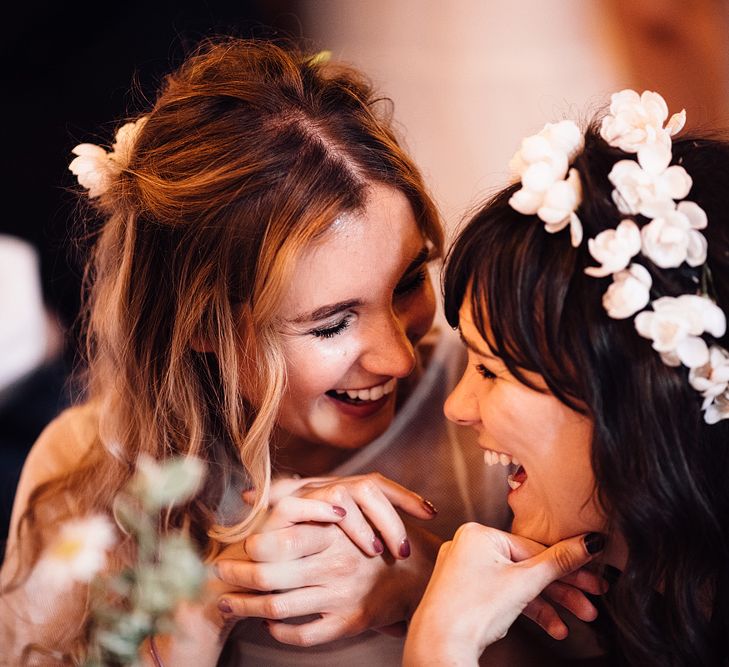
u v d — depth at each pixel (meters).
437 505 1.36
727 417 0.91
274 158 1.13
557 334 0.91
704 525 0.93
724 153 0.98
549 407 0.96
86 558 1.10
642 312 0.87
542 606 1.11
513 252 0.93
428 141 2.07
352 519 1.14
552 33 2.27
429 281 1.34
